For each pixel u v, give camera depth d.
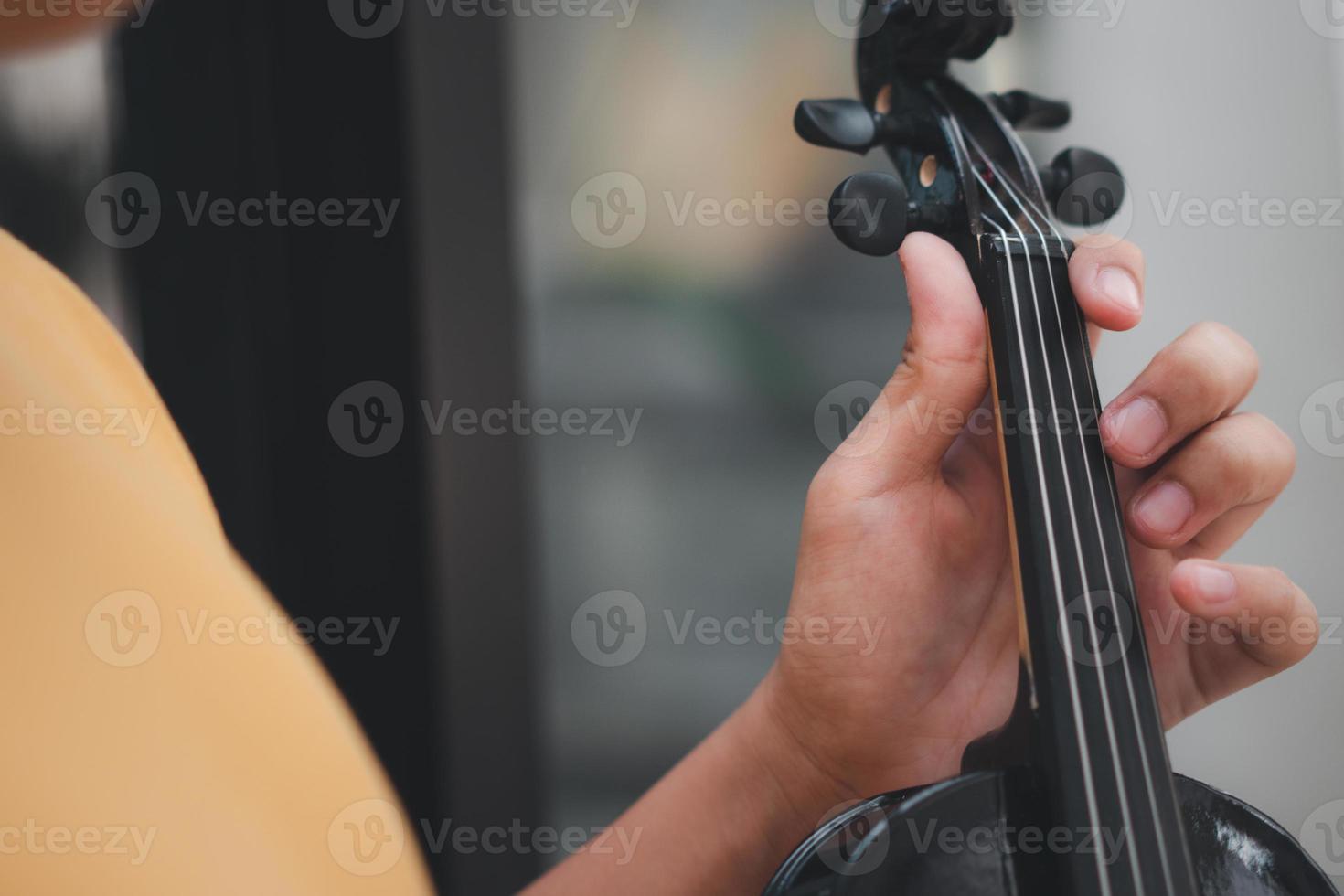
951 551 1.14
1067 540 1.09
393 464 2.06
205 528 1.07
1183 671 1.16
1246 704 2.23
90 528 1.02
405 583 2.09
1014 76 2.16
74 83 1.56
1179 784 1.09
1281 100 2.19
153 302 1.70
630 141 2.22
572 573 2.26
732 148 2.24
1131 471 1.14
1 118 1.48
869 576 1.14
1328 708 2.22
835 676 1.14
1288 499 2.23
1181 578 1.12
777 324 2.29
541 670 2.22
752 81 2.23
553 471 2.24
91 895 1.00
